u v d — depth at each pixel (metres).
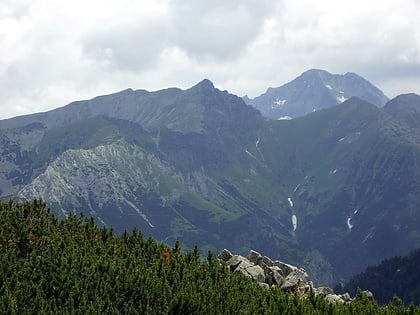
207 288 35.06
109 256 36.75
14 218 38.72
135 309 29.89
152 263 37.69
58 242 36.12
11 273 30.17
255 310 33.34
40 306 27.30
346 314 37.00
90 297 29.75
